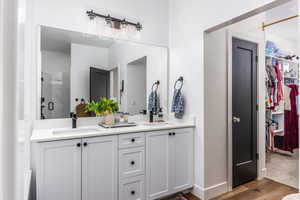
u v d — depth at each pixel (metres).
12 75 0.37
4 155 0.36
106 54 2.29
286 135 3.79
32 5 1.88
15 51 0.38
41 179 1.44
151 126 2.12
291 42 4.59
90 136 1.62
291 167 3.06
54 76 2.02
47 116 1.98
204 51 2.14
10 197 0.37
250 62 2.58
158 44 2.62
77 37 2.12
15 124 0.38
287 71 4.10
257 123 2.66
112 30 2.31
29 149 1.60
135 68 2.47
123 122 2.29
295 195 0.99
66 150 1.53
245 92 2.52
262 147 2.71
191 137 2.25
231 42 2.37
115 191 1.76
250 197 2.17
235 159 2.40
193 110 2.28
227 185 2.31
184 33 2.43
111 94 2.33
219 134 2.26
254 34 2.60
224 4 1.90
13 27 0.38
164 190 2.04
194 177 2.25
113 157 1.74
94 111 2.17
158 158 2.01
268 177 2.69
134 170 1.86
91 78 2.20
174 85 2.58
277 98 3.78
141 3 2.51
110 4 2.30
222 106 2.30
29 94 1.67
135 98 2.48
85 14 2.15
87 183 1.62
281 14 3.20
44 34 1.95
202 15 2.15
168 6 2.71
